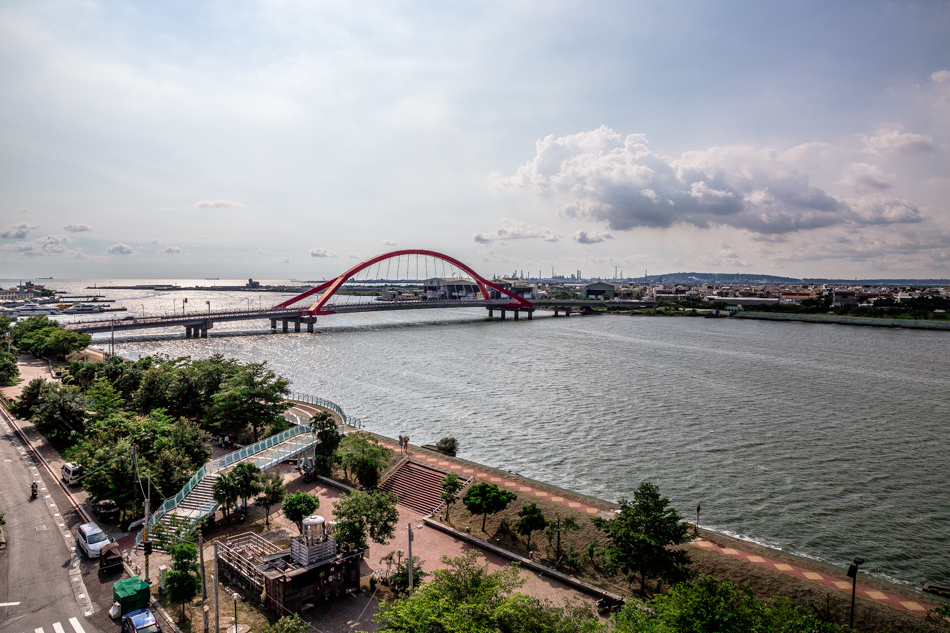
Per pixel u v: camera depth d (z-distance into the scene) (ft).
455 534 144.25
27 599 106.01
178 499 143.74
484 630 75.87
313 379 363.56
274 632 89.45
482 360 453.17
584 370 408.46
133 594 100.78
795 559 129.39
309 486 175.22
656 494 122.83
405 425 257.96
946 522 163.84
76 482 163.12
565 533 142.20
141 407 231.71
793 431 253.65
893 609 107.14
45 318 479.00
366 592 115.44
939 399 320.70
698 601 83.15
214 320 574.15
